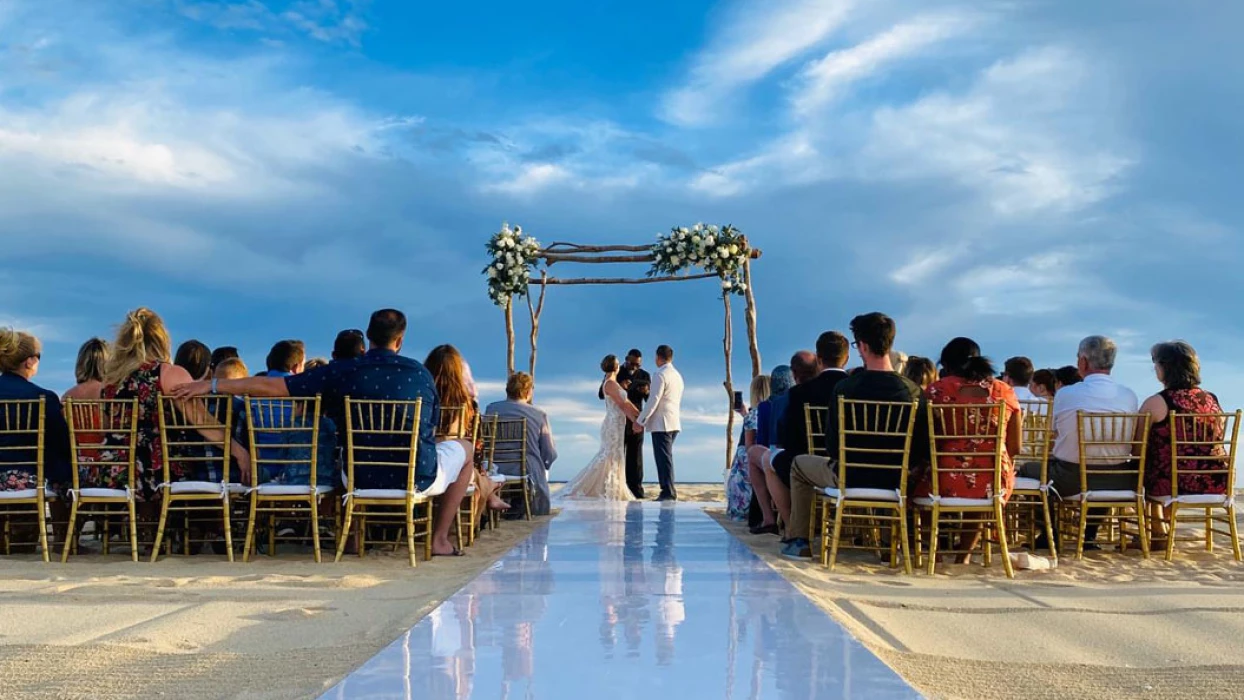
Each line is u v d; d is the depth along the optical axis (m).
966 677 3.63
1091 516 7.59
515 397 10.73
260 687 3.30
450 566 6.53
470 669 3.16
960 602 5.24
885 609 5.01
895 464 6.50
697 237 14.55
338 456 6.93
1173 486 7.37
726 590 4.86
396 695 2.85
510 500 10.26
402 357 6.81
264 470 6.80
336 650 3.85
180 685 3.33
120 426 6.91
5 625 4.32
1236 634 4.46
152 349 7.10
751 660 3.29
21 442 6.96
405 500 6.55
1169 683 3.59
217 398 6.73
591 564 5.96
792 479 7.17
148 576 5.95
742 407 14.30
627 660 3.29
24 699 3.15
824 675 3.09
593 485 14.02
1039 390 9.41
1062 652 4.08
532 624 3.92
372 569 6.35
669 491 13.85
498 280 14.96
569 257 15.13
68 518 7.53
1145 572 6.63
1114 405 7.46
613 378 14.19
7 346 7.01
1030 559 6.69
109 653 3.75
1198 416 7.38
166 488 6.71
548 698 2.82
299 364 7.45
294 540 7.43
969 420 6.38
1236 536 7.34
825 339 7.69
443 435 7.41
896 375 6.57
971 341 6.56
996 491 6.32
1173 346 7.60
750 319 15.00
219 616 4.55
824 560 6.62
